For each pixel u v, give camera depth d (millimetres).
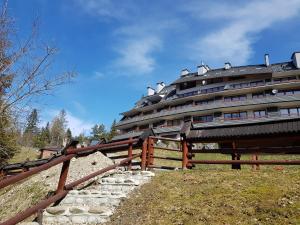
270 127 8312
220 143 9539
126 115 59219
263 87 39438
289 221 4887
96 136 71438
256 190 6398
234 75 44094
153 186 7914
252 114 40438
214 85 46344
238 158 9258
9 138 11992
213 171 8547
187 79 49656
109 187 8281
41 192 9773
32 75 10719
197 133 9641
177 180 8086
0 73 10273
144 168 9922
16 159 22750
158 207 6414
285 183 6625
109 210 6660
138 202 7004
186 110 44750
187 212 5855
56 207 6625
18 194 10523
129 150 10406
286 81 39219
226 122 41062
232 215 5445
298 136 7832
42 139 58656
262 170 8062
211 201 6195
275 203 5605
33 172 4980
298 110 38188
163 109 50406
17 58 10539
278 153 8133
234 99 42344
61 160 6094
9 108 10727
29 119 11406
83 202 7293
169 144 34281
